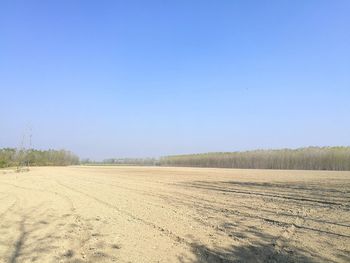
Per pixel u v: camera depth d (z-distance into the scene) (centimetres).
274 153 7300
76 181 3353
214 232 1139
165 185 2856
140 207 1662
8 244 1015
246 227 1202
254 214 1437
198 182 3109
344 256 874
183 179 3534
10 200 1948
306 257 873
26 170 5597
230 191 2303
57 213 1517
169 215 1442
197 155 9794
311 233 1105
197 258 884
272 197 1942
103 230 1186
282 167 6994
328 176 3572
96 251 948
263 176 3753
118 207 1669
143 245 1001
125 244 1012
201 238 1066
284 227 1195
